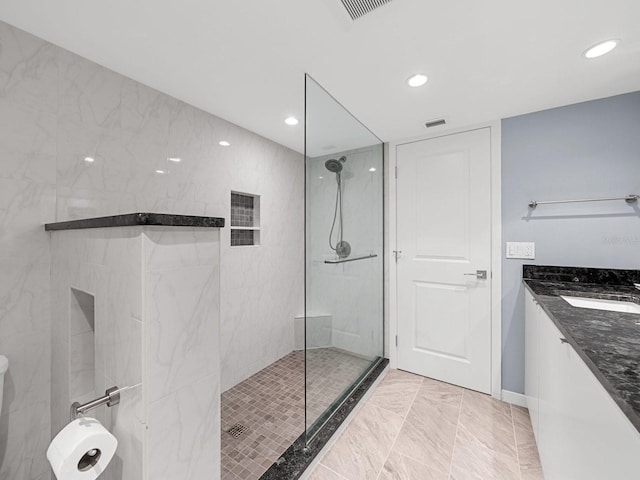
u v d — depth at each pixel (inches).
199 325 34.1
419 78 62.2
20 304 48.1
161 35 49.5
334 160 75.4
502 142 81.8
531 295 65.2
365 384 85.7
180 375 32.1
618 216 68.3
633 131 66.9
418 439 65.9
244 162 94.0
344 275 81.4
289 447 61.6
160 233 29.9
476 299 86.0
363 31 48.0
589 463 29.7
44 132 50.5
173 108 71.7
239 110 79.8
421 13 43.6
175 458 31.7
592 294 59.2
